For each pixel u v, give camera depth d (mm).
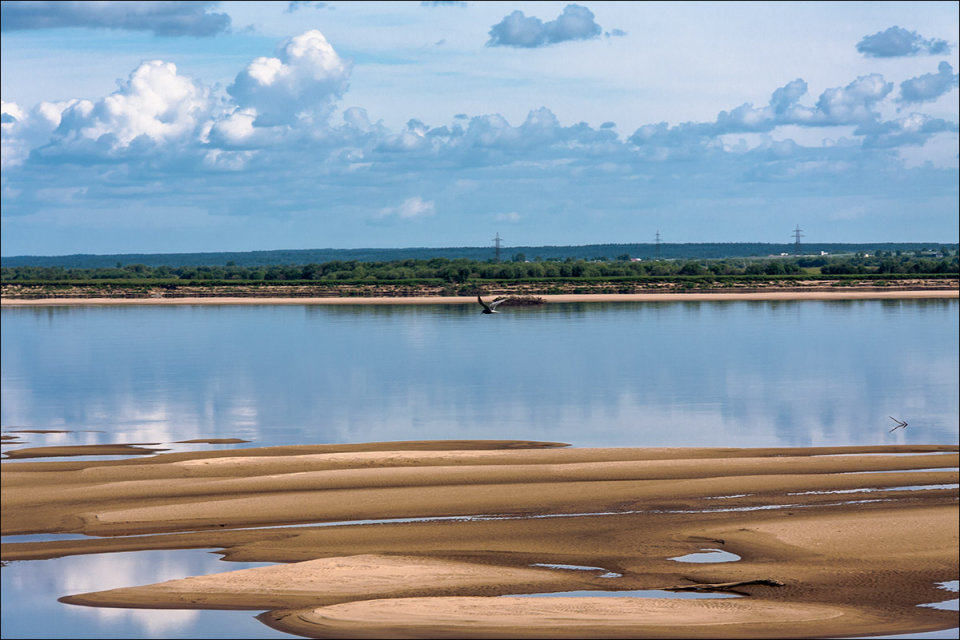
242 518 44188
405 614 32531
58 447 60750
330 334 143500
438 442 61281
